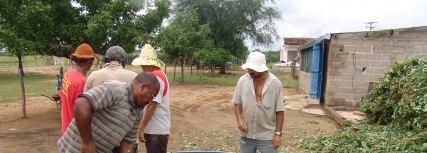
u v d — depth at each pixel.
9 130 8.91
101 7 10.50
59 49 10.46
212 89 21.03
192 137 8.84
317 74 14.52
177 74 33.06
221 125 10.48
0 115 11.02
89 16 10.48
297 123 10.84
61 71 15.54
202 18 34.47
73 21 10.40
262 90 4.67
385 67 12.92
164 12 11.60
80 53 4.46
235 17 34.06
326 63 13.95
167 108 4.62
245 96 4.75
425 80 7.93
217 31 34.69
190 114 12.31
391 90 9.22
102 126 3.21
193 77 29.72
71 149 3.29
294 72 29.62
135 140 3.59
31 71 33.16
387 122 9.46
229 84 24.50
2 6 9.22
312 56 15.52
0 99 14.72
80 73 4.42
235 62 48.28
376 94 10.01
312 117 11.98
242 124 4.82
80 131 3.08
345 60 13.10
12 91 17.73
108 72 4.21
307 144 8.05
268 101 4.66
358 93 13.13
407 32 12.74
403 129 8.44
